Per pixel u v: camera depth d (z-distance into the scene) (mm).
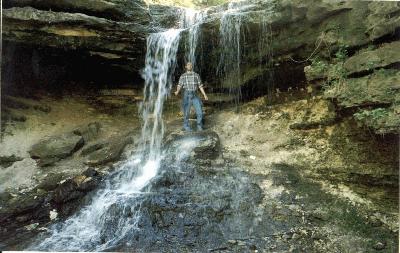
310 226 5145
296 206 5488
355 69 5352
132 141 7605
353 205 5320
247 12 7152
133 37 7645
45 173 6676
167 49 8094
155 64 8203
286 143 6707
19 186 6352
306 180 5984
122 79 8711
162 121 8516
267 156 6688
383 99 4875
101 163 6887
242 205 5578
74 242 5043
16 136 7488
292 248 4812
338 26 5914
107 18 7523
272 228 5180
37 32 7016
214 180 6125
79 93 8914
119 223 5371
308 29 6426
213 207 5523
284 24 6758
